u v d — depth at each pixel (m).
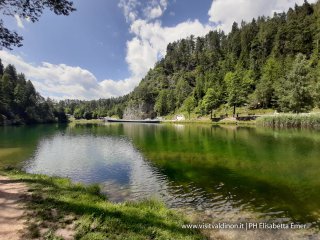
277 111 93.94
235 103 99.88
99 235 7.78
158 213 11.07
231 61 164.12
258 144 34.72
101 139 52.53
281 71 105.31
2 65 174.25
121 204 12.20
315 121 56.41
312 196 14.62
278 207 13.21
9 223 8.38
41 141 48.66
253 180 18.20
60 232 7.87
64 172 22.84
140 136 56.84
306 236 10.10
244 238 9.89
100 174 21.89
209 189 16.67
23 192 12.16
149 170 22.59
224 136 46.88
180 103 181.88
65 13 17.17
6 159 29.30
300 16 161.25
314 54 115.12
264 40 163.88
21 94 142.88
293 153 27.33
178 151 31.72
